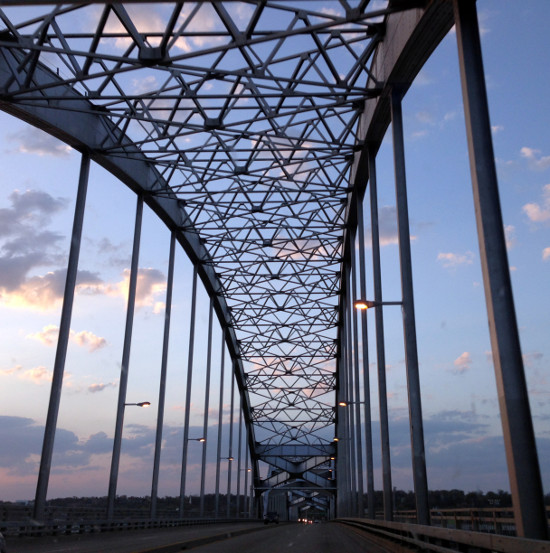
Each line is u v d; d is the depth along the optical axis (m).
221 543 23.27
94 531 31.86
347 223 52.28
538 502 10.70
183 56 25.53
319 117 35.88
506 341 11.75
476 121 13.53
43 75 33.25
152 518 43.75
